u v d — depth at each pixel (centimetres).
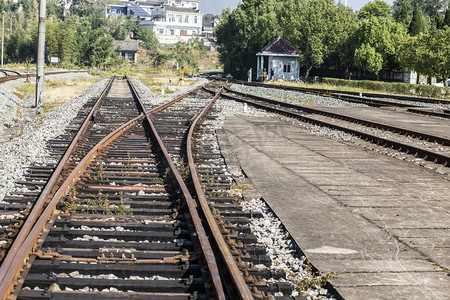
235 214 721
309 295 478
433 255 574
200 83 5022
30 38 9569
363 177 996
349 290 476
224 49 8575
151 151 1182
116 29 12638
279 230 666
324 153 1273
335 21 5903
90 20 12800
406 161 1189
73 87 3831
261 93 3534
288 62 6438
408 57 4416
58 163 974
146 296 442
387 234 647
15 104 2434
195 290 465
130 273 499
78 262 517
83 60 9119
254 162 1134
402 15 6444
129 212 698
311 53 5862
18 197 755
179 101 2725
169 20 14688
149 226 636
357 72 6062
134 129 1541
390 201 815
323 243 606
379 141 1411
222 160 1141
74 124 1694
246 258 539
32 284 465
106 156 1119
